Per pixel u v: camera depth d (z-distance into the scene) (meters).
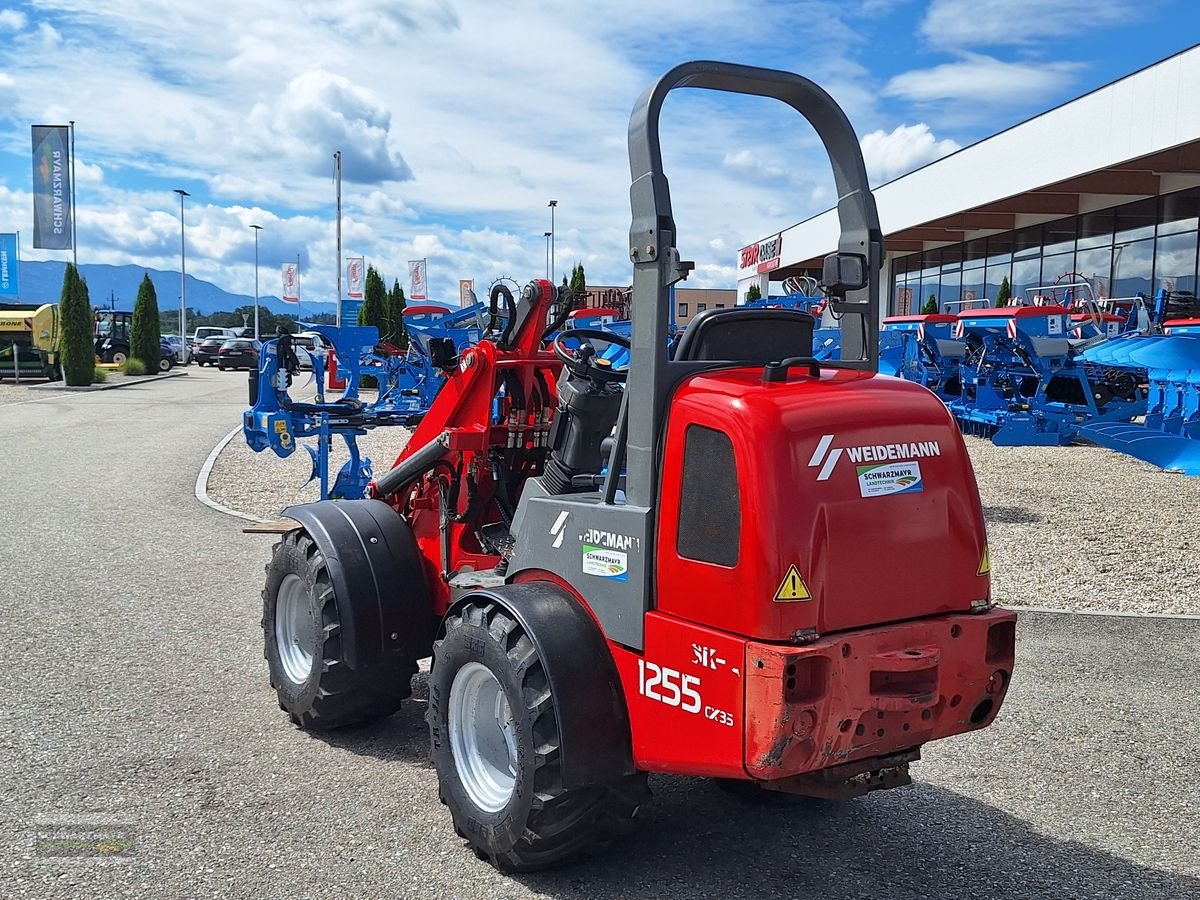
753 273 45.53
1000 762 4.56
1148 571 8.07
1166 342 13.38
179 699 5.14
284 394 9.62
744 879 3.52
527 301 4.57
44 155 36.12
